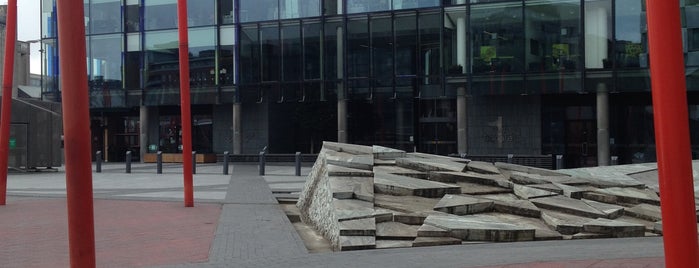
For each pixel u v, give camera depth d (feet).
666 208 10.23
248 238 28.45
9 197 49.08
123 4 110.11
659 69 10.16
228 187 57.82
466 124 90.94
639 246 25.57
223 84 104.06
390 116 101.55
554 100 92.48
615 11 80.89
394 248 25.84
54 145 88.22
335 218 28.07
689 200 10.05
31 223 33.96
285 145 109.29
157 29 108.27
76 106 12.42
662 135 10.19
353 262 22.29
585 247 25.31
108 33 110.63
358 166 36.47
